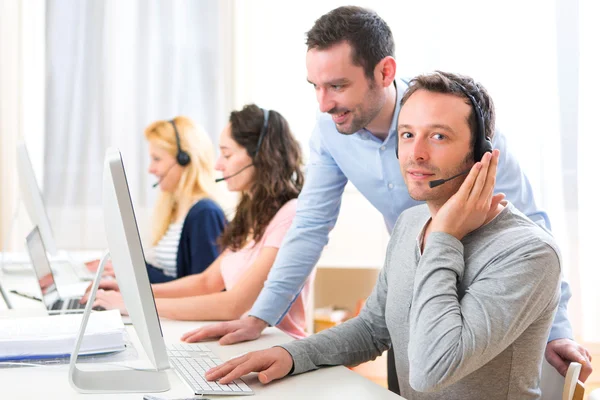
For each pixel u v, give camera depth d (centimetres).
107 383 124
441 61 370
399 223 151
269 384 130
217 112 398
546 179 359
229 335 161
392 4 374
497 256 121
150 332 117
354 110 166
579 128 357
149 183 395
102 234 398
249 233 222
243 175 218
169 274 264
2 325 150
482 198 123
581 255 356
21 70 396
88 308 123
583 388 125
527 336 124
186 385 127
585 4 356
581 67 357
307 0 394
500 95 365
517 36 363
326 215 186
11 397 117
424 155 125
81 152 396
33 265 196
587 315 354
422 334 118
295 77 396
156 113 397
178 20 396
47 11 393
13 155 398
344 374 137
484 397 125
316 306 395
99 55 396
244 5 396
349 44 161
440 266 122
